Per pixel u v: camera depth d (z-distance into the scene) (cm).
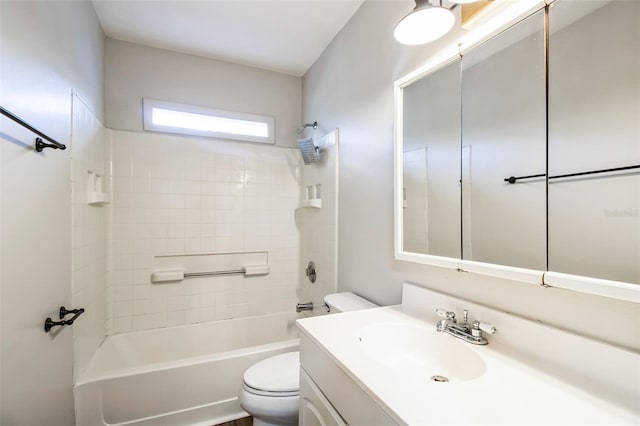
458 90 112
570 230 77
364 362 83
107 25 200
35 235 102
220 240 249
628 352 65
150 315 226
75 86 145
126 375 155
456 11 114
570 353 75
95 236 182
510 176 93
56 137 121
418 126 131
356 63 183
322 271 226
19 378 91
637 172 65
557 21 80
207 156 246
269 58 245
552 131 81
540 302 85
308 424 105
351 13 186
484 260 101
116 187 217
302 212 274
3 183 83
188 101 239
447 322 105
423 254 126
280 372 149
